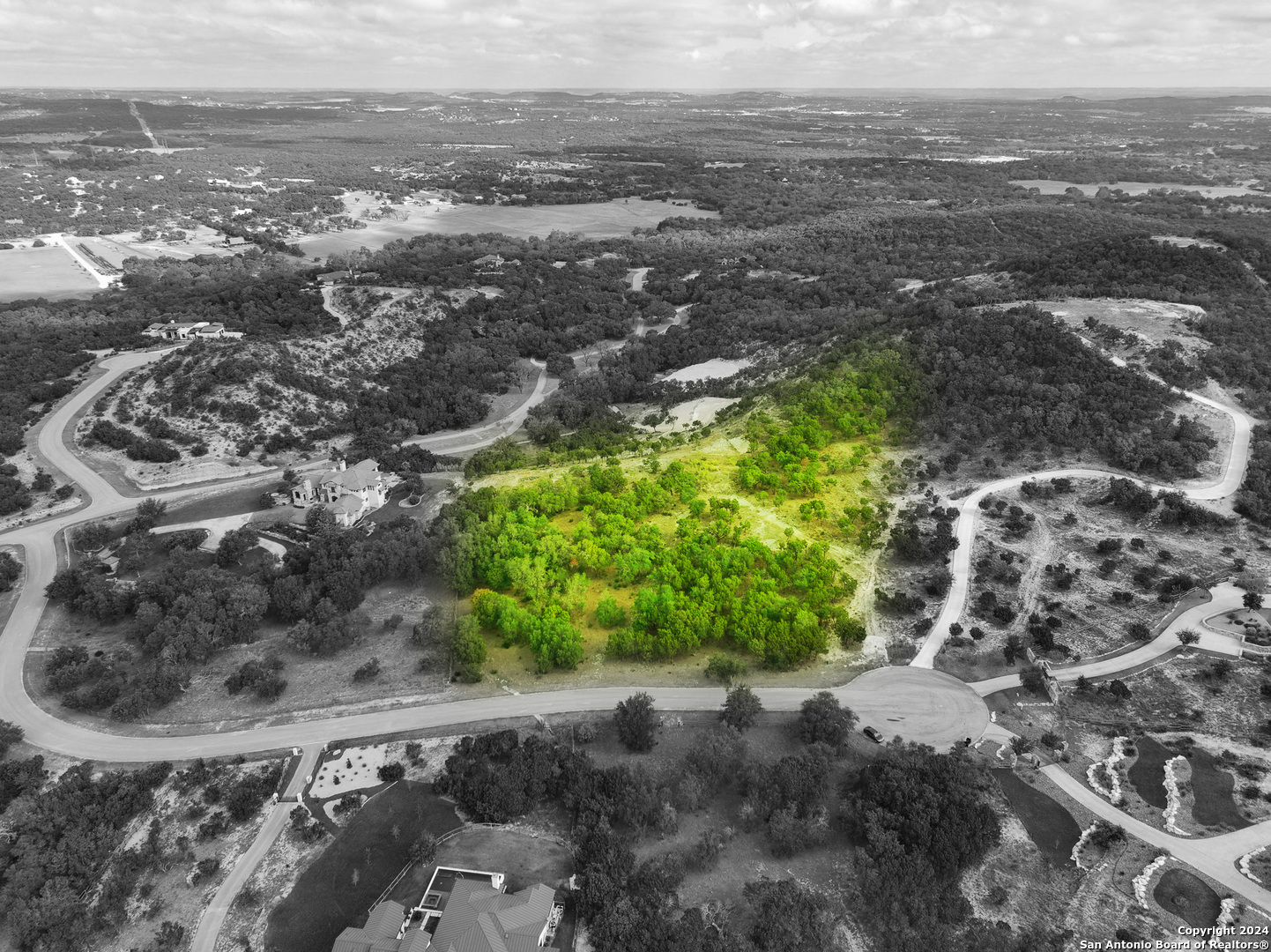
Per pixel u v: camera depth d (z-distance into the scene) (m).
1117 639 119.00
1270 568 130.00
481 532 140.62
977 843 87.44
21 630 128.50
